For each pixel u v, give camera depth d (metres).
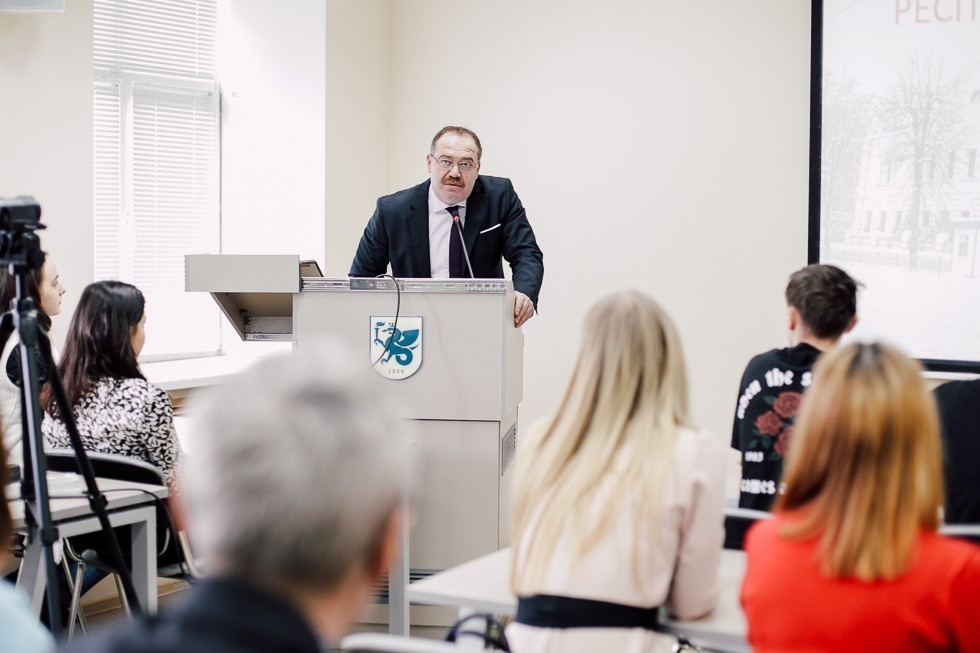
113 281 3.21
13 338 3.13
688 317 5.09
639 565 1.87
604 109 5.22
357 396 0.83
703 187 5.05
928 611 1.51
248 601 0.75
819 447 1.58
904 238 4.64
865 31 4.68
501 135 5.44
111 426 3.09
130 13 5.11
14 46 4.05
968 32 4.49
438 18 5.54
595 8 5.22
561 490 1.93
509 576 2.12
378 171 5.59
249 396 0.81
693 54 5.05
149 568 2.85
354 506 0.78
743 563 2.27
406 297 3.25
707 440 1.95
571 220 5.31
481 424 3.28
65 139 4.25
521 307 3.49
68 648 0.75
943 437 2.55
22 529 2.59
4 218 2.35
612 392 1.97
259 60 5.34
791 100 4.90
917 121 4.59
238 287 3.21
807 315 2.85
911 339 4.65
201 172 5.41
